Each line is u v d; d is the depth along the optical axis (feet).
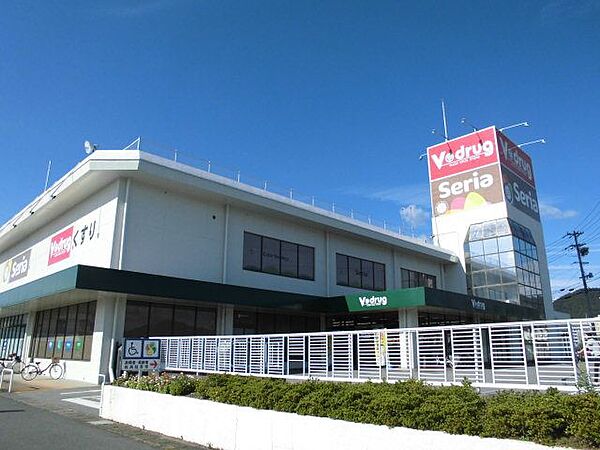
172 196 74.64
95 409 41.96
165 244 72.08
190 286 68.80
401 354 37.04
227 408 27.68
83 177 70.18
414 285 120.37
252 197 81.61
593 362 25.86
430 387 23.57
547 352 28.40
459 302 85.97
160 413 32.27
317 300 87.35
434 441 19.62
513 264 122.72
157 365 60.29
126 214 68.39
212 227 79.00
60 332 81.41
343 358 41.37
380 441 21.06
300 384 27.09
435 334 34.99
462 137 139.64
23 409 41.47
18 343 102.12
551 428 17.54
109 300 67.05
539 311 117.39
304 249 94.02
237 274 80.69
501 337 31.27
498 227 127.65
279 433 24.80
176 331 73.56
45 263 91.86
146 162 67.92
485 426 18.92
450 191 138.62
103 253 69.10
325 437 22.93
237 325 82.17
